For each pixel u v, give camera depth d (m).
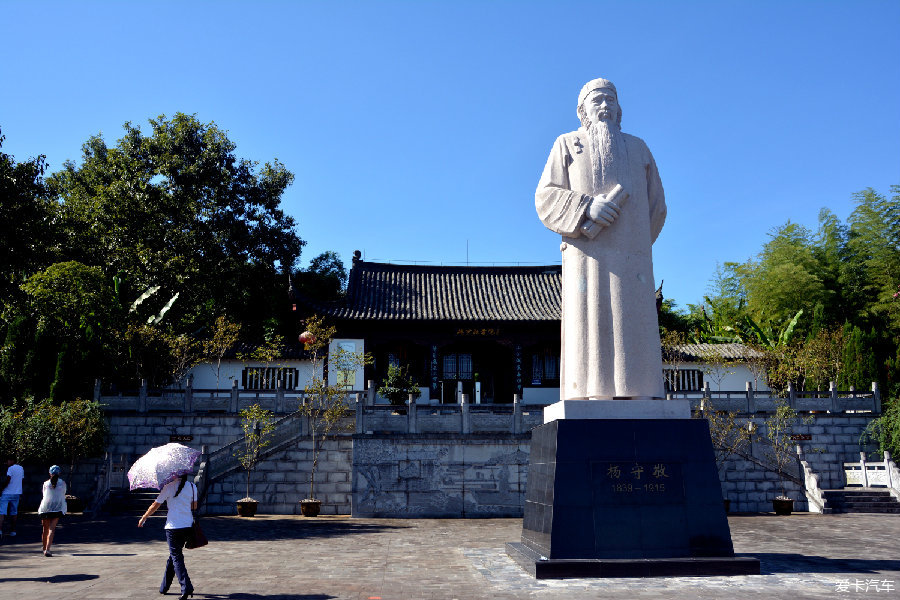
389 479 26.03
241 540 17.94
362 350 40.88
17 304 33.62
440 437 26.41
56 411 26.59
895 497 27.17
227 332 37.38
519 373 41.75
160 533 19.36
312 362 38.44
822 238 58.62
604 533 10.34
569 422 10.67
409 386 38.06
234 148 51.16
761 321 53.81
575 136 12.12
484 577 10.65
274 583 10.84
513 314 41.88
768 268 57.44
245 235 49.62
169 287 44.94
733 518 24.44
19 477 18.41
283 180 51.78
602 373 11.20
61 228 40.78
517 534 19.38
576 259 11.73
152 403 29.78
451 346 44.41
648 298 11.53
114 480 28.08
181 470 9.79
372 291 43.59
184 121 49.66
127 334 33.28
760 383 40.12
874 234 54.06
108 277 43.41
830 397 31.67
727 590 9.17
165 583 9.88
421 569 12.23
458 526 22.23
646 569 10.12
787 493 28.22
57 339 31.12
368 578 11.24
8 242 31.58
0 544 16.84
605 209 11.37
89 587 10.61
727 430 28.45
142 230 45.81
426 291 44.47
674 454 10.69
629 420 10.76
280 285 53.72
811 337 42.19
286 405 30.09
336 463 27.27
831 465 30.84
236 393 30.20
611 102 12.24
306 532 20.09
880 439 30.53
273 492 26.86
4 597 9.77
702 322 60.59
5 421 25.91
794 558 12.86
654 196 12.26
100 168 48.75
